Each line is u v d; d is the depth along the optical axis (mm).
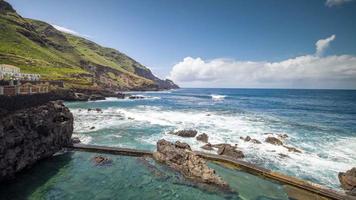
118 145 24453
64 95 71188
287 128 35094
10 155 14906
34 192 13891
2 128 14336
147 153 20891
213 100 94188
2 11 129750
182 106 64938
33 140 17500
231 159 20031
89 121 37719
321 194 14781
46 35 163250
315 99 106125
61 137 21641
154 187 15203
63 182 15375
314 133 31953
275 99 105250
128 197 13844
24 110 17375
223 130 32812
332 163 20453
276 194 14867
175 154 18547
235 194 14719
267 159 21406
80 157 20125
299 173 18359
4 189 14070
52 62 110875
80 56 162375
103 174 16875
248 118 44000
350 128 35625
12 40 107625
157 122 38188
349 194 15203
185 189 15078
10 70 37469
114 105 64812
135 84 173000
